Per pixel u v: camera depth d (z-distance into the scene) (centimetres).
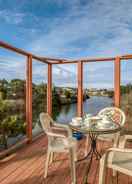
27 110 350
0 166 245
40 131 408
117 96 370
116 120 289
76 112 408
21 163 256
